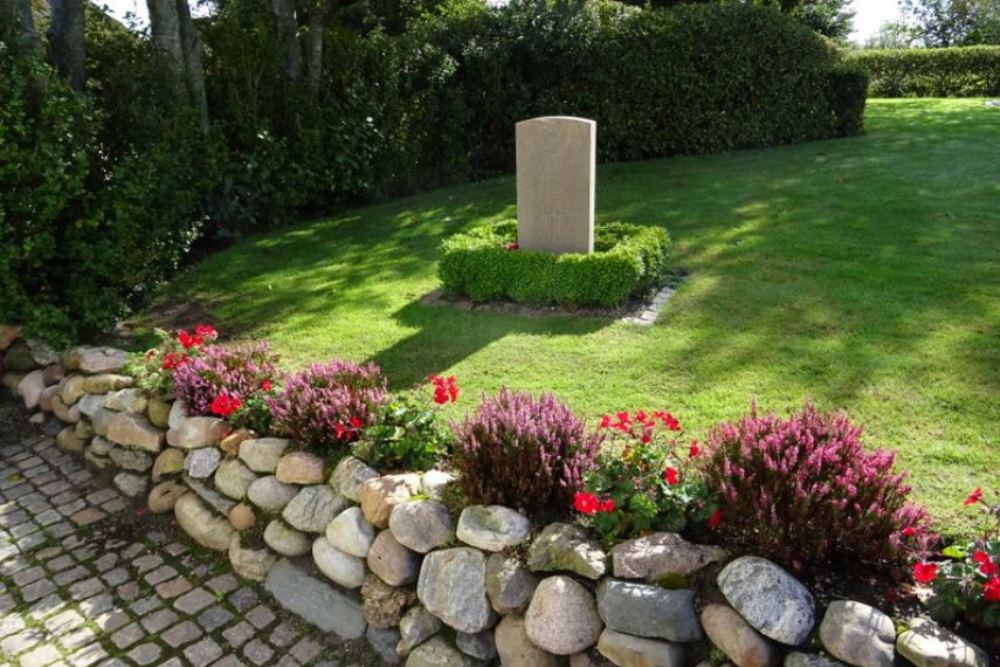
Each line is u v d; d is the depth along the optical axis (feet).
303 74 31.45
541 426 8.88
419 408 10.85
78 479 13.21
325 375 11.53
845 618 6.33
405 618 8.66
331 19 45.70
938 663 5.84
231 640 9.13
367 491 9.35
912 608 6.64
